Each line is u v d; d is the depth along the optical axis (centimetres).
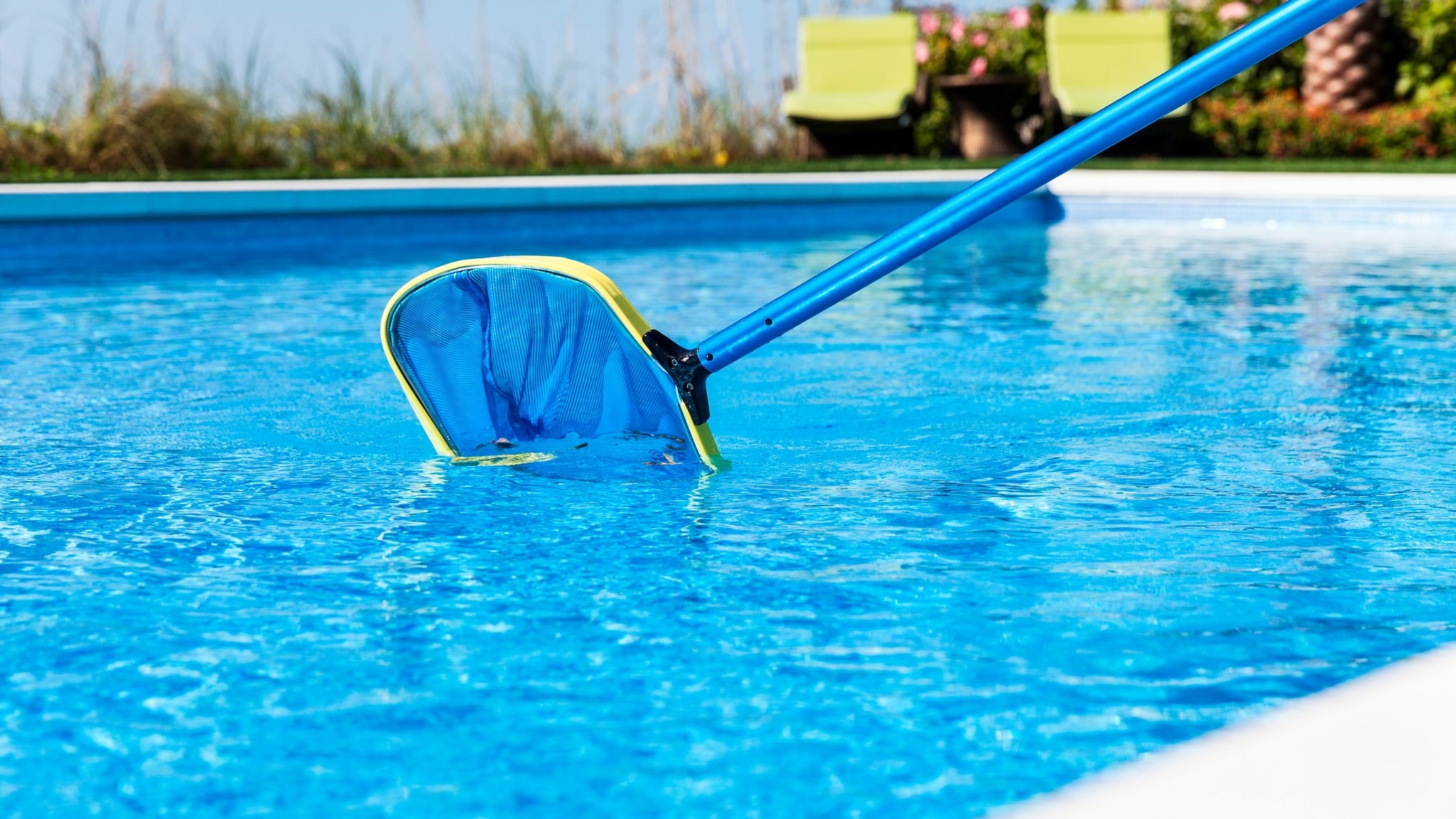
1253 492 206
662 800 114
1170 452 234
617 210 711
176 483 216
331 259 584
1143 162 905
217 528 190
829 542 182
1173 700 131
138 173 784
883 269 204
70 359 335
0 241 582
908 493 207
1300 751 90
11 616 156
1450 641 145
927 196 779
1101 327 387
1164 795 86
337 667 141
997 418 264
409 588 164
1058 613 154
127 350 350
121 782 118
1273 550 177
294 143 870
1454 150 952
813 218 755
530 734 126
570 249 632
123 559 176
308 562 174
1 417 268
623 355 229
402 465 228
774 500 203
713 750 122
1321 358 331
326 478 219
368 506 201
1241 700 131
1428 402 276
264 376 312
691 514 195
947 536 184
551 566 172
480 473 221
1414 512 194
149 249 614
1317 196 697
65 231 597
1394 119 953
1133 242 642
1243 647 144
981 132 1006
